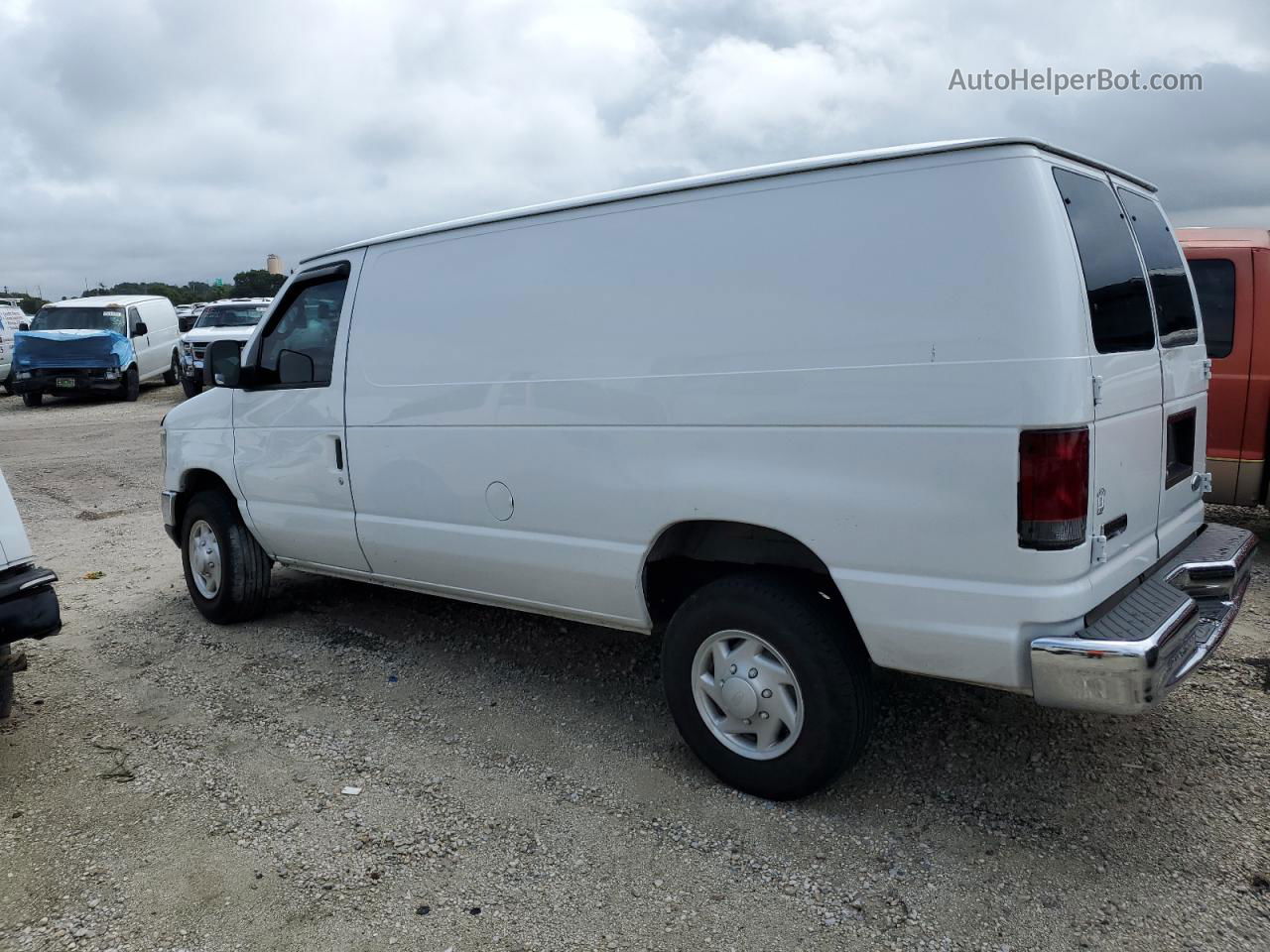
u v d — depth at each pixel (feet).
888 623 9.91
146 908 9.68
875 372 9.65
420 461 14.26
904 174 9.60
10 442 47.57
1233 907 9.02
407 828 10.99
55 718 14.42
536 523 12.88
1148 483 10.87
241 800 11.74
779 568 11.32
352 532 15.67
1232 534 12.89
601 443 11.93
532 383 12.62
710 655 11.48
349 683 15.34
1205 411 13.30
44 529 28.37
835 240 9.96
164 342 73.00
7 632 11.80
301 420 16.16
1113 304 10.03
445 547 14.19
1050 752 12.07
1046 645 9.02
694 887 9.71
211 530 18.22
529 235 12.71
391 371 14.56
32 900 9.89
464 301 13.47
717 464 10.87
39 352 62.18
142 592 21.20
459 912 9.45
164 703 14.85
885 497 9.73
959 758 12.02
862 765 11.96
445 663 16.01
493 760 12.57
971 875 9.69
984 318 9.05
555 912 9.39
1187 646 10.00
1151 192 12.35
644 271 11.45
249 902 9.71
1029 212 8.95
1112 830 10.36
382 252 14.83
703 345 10.90
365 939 9.10
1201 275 20.48
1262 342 19.93
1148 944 8.58
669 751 12.60
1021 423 8.88
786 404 10.27
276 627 18.30
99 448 44.75
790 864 10.01
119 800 11.86
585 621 13.15
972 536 9.28
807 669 10.50
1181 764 11.67
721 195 10.85
